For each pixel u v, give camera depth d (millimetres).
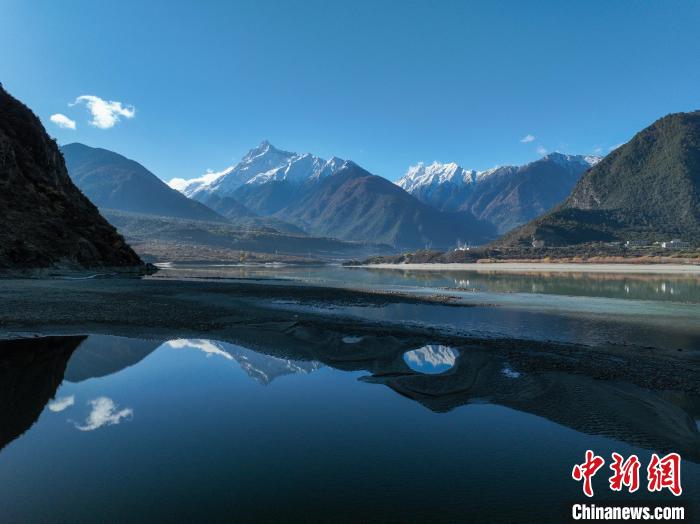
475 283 66625
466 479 7164
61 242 61312
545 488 6941
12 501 6191
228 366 14844
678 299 40156
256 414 10234
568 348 17484
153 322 22953
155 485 6734
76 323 22062
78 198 84312
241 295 39094
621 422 9773
